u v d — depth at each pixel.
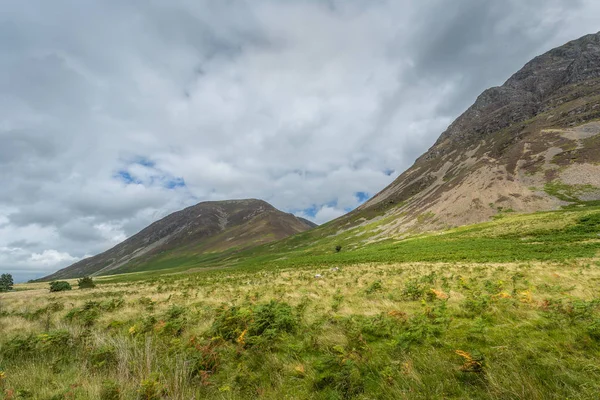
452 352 5.70
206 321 9.88
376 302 11.41
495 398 4.09
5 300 24.06
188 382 5.52
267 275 37.69
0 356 7.41
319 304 11.89
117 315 12.59
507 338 6.01
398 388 4.57
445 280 17.17
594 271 18.03
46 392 5.34
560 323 6.52
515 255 34.34
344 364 5.33
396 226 113.81
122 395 5.02
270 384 5.34
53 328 10.32
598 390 3.89
